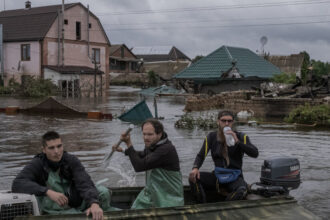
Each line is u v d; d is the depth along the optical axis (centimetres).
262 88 2908
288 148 1174
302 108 1870
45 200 445
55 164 438
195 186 539
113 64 6825
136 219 416
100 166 927
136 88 5359
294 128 1642
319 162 988
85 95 3888
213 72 3462
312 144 1242
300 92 2619
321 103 2025
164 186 475
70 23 4209
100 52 4606
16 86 3831
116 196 541
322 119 1784
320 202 686
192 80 3666
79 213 404
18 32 4150
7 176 837
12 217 418
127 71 7038
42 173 440
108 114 1958
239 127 1669
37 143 1250
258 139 1343
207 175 550
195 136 1403
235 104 2386
